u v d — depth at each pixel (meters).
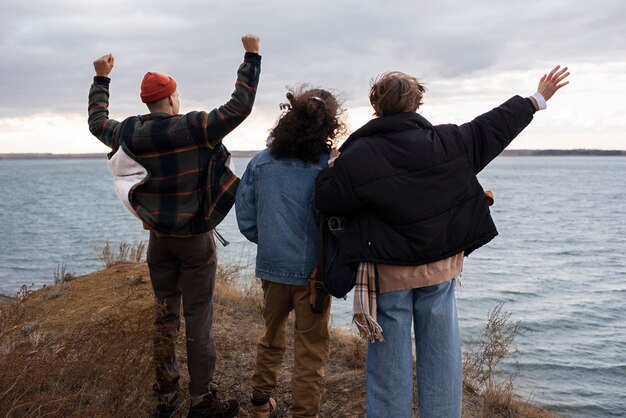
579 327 19.20
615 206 100.00
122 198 3.11
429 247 2.66
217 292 6.08
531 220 72.31
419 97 2.89
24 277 28.23
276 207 3.06
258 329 5.19
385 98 2.82
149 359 3.23
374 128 2.76
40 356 3.15
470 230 2.76
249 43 3.03
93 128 3.33
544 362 14.02
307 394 3.13
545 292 26.23
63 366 3.09
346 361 4.59
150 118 3.15
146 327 3.17
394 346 2.81
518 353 14.24
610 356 15.20
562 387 11.91
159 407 3.45
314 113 2.99
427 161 2.69
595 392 11.80
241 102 3.00
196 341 3.35
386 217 2.67
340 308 13.68
